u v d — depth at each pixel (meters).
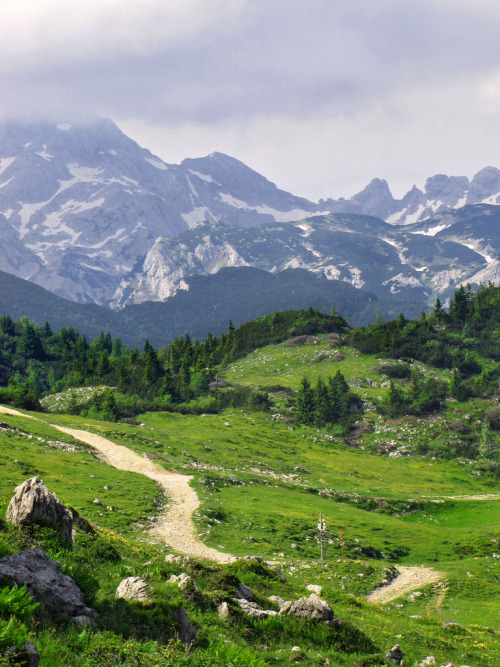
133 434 128.25
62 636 18.22
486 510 109.44
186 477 99.19
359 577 66.38
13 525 26.03
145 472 97.88
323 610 30.81
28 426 106.56
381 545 82.44
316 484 120.56
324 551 75.31
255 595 32.72
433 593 64.38
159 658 18.88
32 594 19.47
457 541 87.19
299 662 25.14
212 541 67.00
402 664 30.06
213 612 27.19
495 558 79.12
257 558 45.97
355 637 30.78
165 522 71.25
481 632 47.16
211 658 20.38
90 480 81.12
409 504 112.69
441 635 41.81
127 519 67.69
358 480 132.12
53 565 21.86
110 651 18.36
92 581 23.00
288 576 60.66
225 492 96.12
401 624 42.53
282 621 28.95
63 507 28.36
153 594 24.19
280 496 101.12
